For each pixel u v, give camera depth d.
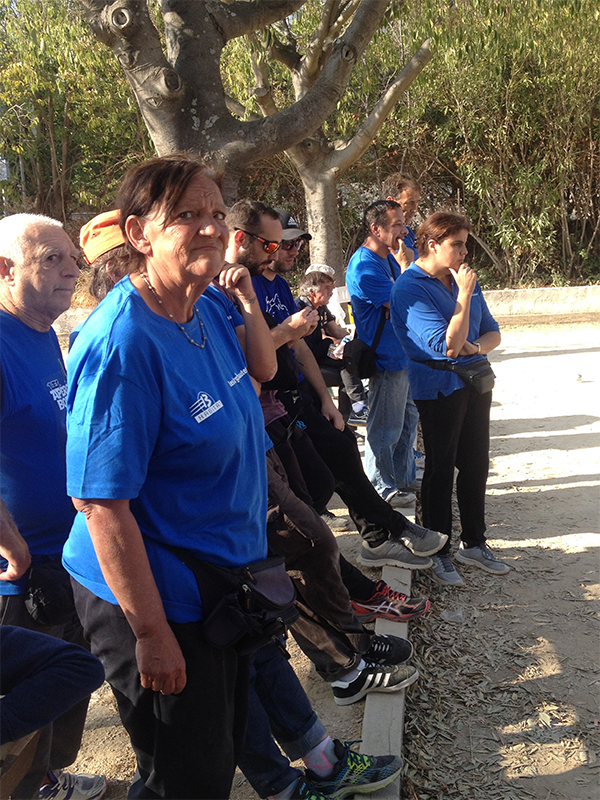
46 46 9.36
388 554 3.76
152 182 1.67
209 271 1.71
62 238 2.38
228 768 1.88
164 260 1.71
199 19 5.06
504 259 14.01
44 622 2.22
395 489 4.60
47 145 15.37
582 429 6.29
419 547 3.73
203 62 5.09
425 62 8.22
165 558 1.75
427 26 7.40
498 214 13.50
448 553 3.88
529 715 2.86
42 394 2.30
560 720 2.83
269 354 2.37
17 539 2.08
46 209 15.88
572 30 10.62
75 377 1.66
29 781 2.02
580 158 13.09
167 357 1.69
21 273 2.30
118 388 1.61
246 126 5.24
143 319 1.69
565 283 13.30
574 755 2.65
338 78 5.44
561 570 3.94
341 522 4.56
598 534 4.33
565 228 13.41
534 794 2.48
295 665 3.22
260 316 2.36
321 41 7.82
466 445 3.77
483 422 3.73
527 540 4.30
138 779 2.00
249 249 2.98
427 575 3.90
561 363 8.80
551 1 8.28
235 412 1.82
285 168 14.25
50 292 2.33
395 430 4.39
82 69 11.51
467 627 3.44
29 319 2.36
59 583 2.21
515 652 3.23
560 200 13.47
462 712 2.89
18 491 2.26
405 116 12.41
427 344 3.52
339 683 2.83
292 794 2.26
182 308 1.79
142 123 13.80
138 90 5.00
